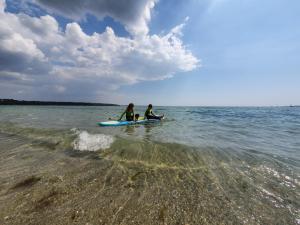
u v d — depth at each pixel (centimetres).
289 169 321
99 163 341
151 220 184
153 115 1155
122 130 753
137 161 356
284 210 204
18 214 187
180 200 222
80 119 1289
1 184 251
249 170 317
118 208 203
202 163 351
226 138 607
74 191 237
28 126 821
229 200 223
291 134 721
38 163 336
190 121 1298
